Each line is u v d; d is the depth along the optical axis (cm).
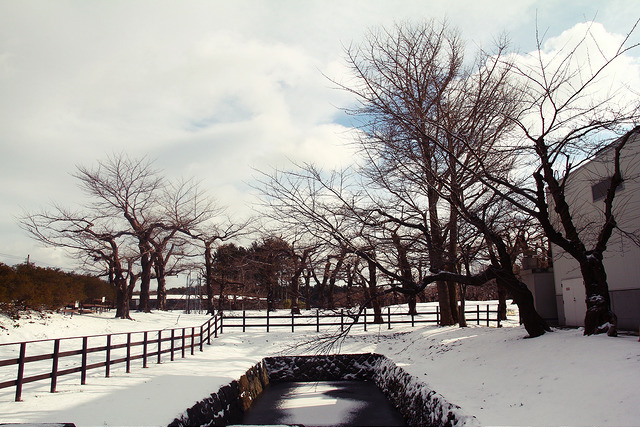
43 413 738
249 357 1709
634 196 1362
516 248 1772
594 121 1023
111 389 964
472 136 1398
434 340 1716
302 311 3434
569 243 1094
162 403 858
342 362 1839
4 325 1944
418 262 1312
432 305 3700
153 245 3791
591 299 1060
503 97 1454
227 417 1088
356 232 1332
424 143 1358
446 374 1157
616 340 922
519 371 951
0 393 907
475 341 1442
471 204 1319
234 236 3703
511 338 1293
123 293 3080
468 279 1241
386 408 1311
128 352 1204
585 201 1611
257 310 3841
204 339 1977
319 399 1452
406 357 1603
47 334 2012
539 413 700
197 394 969
